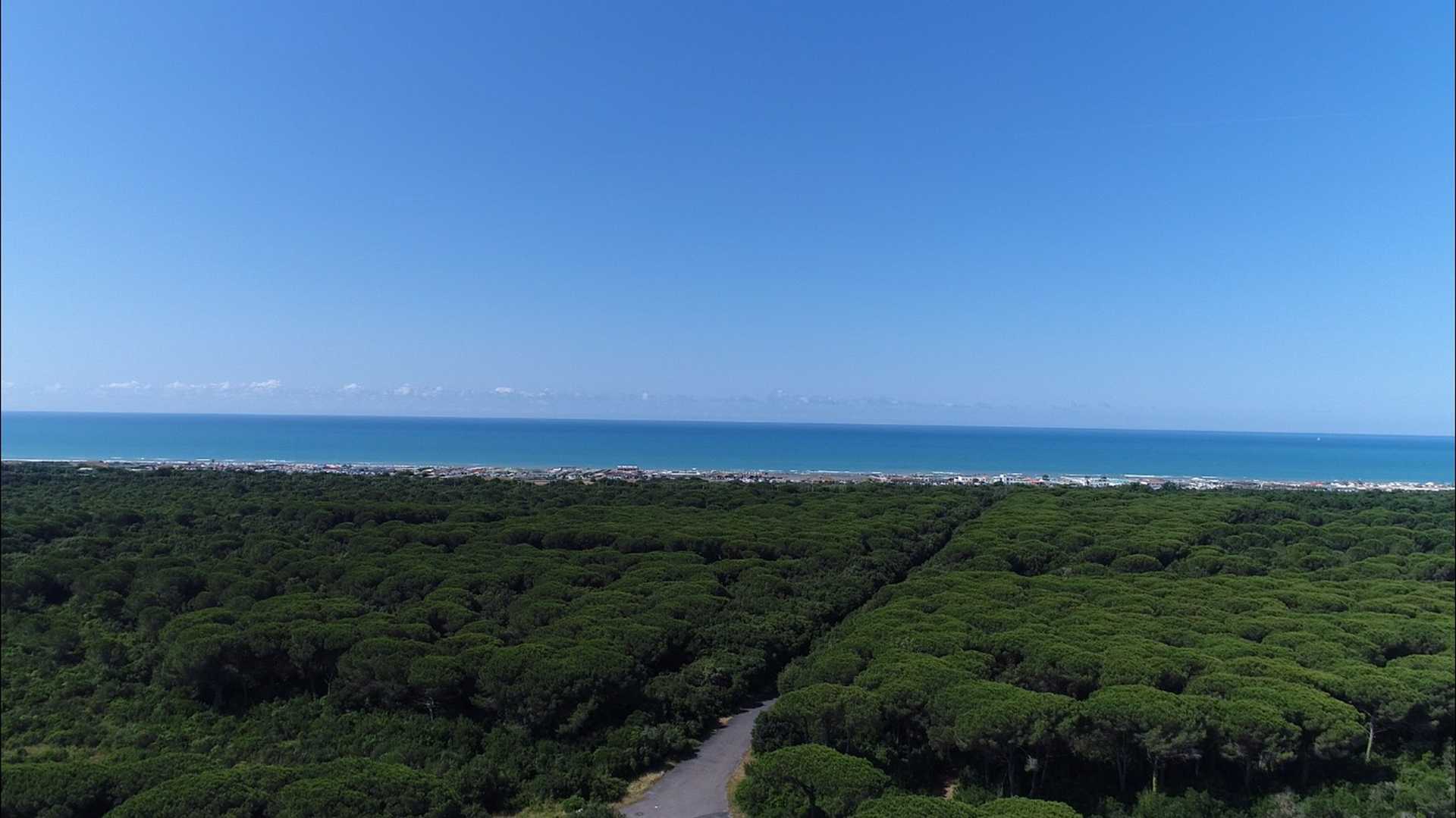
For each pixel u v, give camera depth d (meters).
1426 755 45.19
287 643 52.28
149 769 38.19
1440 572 79.81
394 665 48.97
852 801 36.03
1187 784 41.84
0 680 53.16
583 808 40.25
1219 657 50.66
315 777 36.91
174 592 65.81
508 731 47.09
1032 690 47.16
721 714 52.94
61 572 70.31
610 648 51.84
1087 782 42.78
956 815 32.72
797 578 78.38
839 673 48.88
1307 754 41.84
